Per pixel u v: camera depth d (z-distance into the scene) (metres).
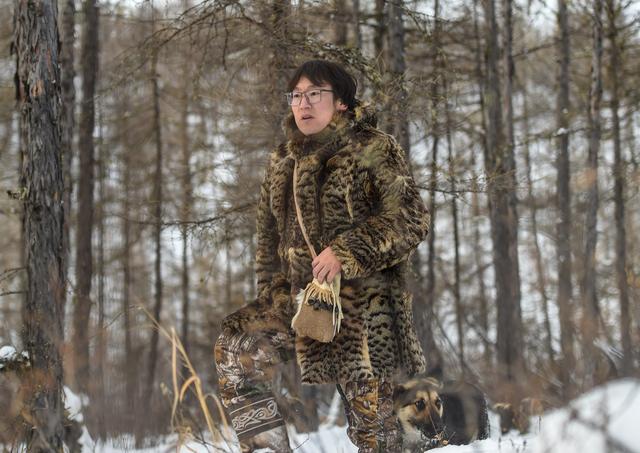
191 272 23.70
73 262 15.79
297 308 4.27
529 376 2.47
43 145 6.98
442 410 6.06
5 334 6.11
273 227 4.79
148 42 10.93
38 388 5.27
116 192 21.31
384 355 4.37
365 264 4.12
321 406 11.14
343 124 4.45
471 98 20.42
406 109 9.98
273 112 10.51
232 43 10.83
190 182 14.48
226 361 4.30
